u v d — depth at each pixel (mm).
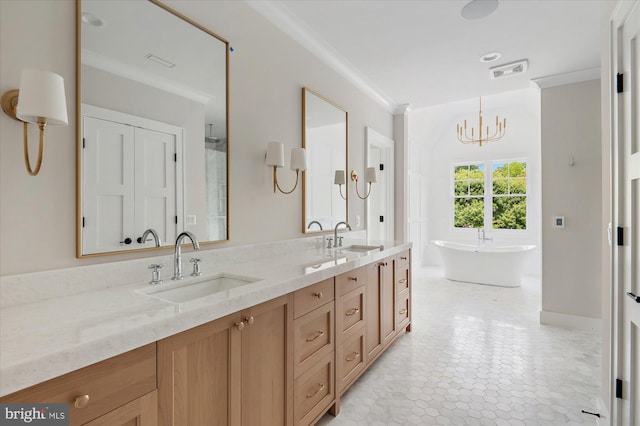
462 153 6371
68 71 1241
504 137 5965
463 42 2650
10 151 1099
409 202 5617
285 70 2379
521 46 2715
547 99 3332
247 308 1264
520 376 2250
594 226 3117
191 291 1496
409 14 2273
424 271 5961
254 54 2105
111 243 1358
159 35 1555
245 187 2033
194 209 1704
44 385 722
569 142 3227
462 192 6414
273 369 1406
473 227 6309
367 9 2219
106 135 1349
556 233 3277
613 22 1576
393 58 2928
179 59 1641
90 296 1197
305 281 1562
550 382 2170
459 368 2371
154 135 1525
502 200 6023
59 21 1218
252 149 2084
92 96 1303
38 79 981
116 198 1379
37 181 1159
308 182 2619
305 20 2350
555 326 3211
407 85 3559
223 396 1167
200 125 1740
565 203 3238
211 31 1803
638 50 1352
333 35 2545
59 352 725
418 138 5941
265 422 1357
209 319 1081
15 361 669
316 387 1699
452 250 5168
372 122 3729
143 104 1481
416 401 1968
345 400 1990
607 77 1753
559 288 3250
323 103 2805
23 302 1102
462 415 1830
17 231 1112
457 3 2152
